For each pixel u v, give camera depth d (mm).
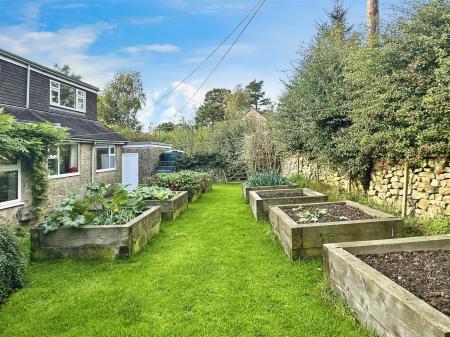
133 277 3652
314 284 3312
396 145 5219
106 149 14023
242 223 6406
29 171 7508
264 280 3463
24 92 10664
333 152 7652
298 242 3992
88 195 5711
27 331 2586
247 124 18359
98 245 4289
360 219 4402
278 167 15695
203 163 18156
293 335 2422
